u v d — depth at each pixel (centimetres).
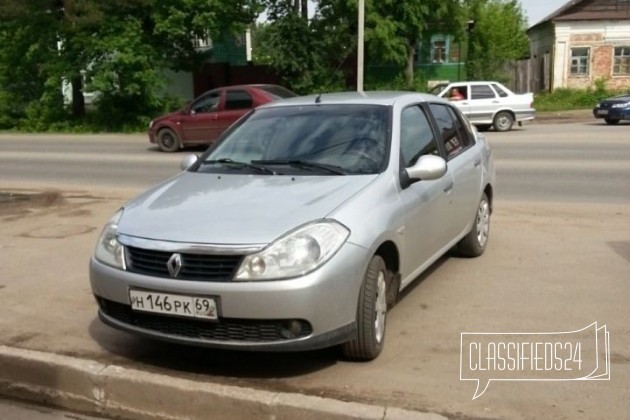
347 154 461
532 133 1998
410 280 462
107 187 1170
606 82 3494
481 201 632
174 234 378
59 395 390
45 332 467
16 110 3019
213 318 361
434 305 499
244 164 479
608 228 741
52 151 1886
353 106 509
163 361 417
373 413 333
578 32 3491
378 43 3036
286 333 362
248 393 353
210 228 376
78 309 514
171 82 3016
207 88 3338
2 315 502
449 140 578
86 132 2745
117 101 2800
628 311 476
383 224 403
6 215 906
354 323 381
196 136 1747
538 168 1249
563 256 626
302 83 3078
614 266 588
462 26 3328
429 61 3697
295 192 414
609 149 1514
